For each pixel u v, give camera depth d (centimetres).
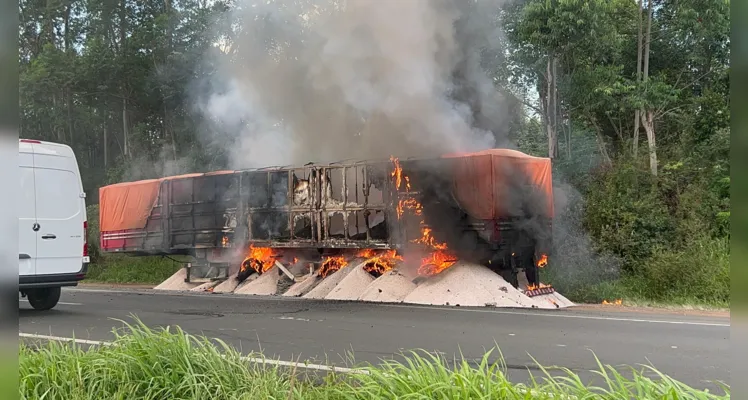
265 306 1093
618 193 1492
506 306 1055
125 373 435
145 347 468
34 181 985
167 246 1521
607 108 1680
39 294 1063
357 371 420
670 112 1697
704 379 537
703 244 1333
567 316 934
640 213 1435
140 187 1580
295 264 1366
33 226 977
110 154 2880
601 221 1460
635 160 1575
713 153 1553
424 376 382
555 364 598
